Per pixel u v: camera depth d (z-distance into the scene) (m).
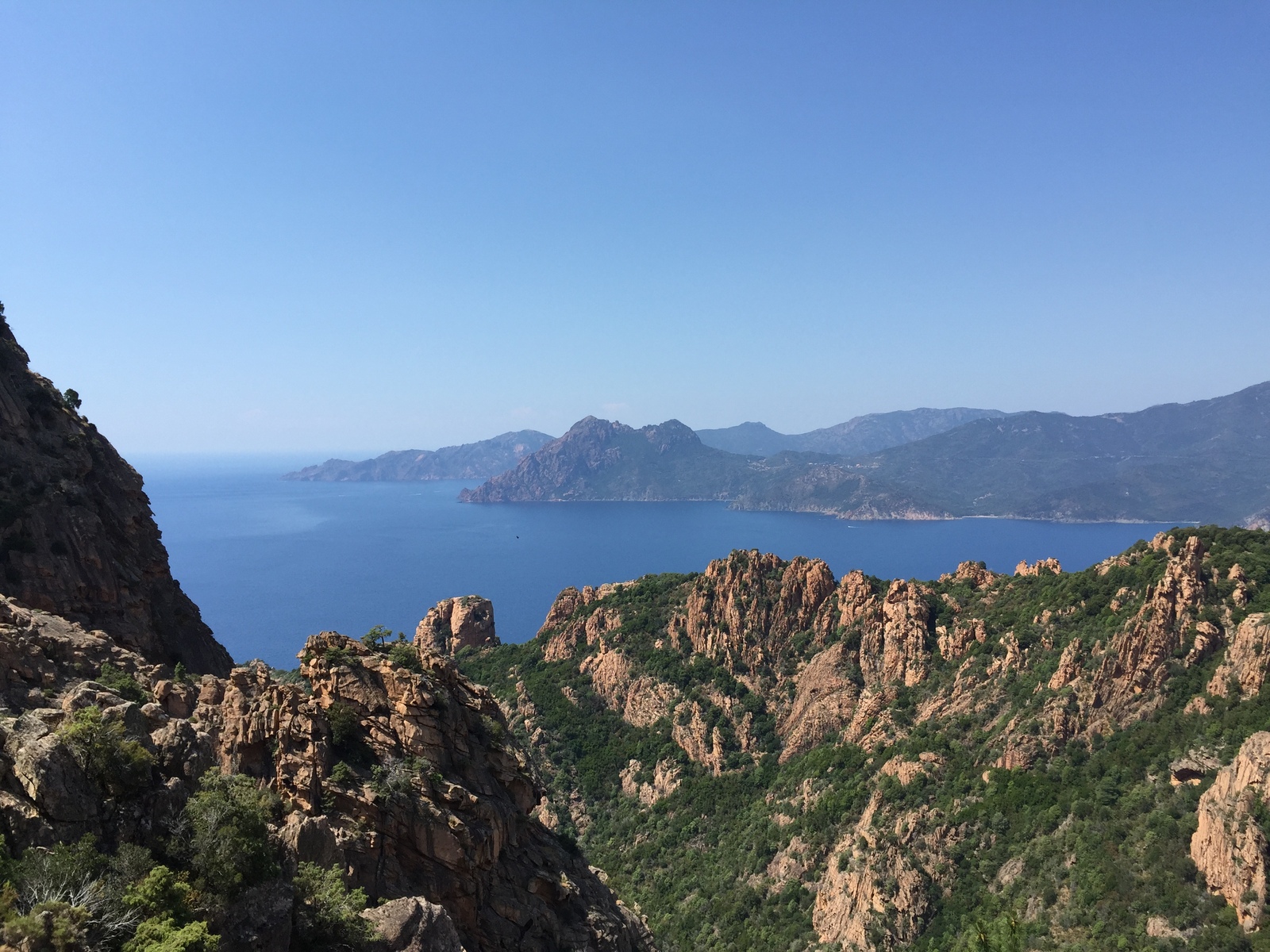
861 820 94.25
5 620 48.25
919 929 78.25
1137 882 68.69
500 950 41.66
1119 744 84.81
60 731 30.61
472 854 41.84
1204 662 85.88
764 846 100.12
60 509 69.88
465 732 46.81
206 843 30.59
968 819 86.06
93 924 25.92
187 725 36.88
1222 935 60.25
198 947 26.98
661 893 99.31
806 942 82.94
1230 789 66.19
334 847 37.06
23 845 27.83
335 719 42.31
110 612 69.69
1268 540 95.31
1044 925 70.56
